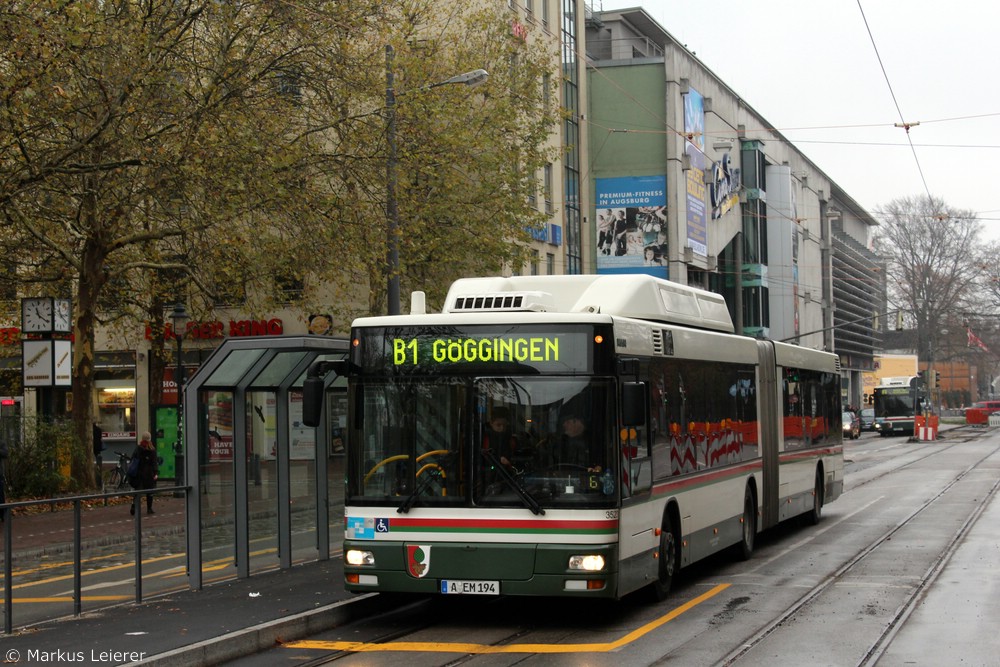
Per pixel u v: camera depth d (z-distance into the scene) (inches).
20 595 420.2
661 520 491.5
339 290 1338.6
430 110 1099.3
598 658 382.6
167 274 1291.8
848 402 4124.0
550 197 1935.3
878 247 3595.0
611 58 2655.0
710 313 622.8
